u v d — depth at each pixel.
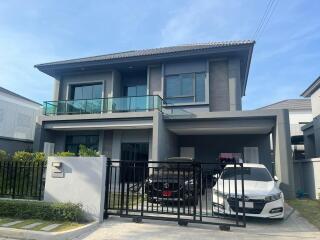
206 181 7.89
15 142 17.06
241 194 7.61
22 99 23.69
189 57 16.81
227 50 15.77
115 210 8.20
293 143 23.83
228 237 6.31
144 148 17.05
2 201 7.79
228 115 14.52
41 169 8.41
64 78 19.86
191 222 7.23
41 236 6.12
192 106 16.62
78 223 7.11
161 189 8.38
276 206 7.49
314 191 12.62
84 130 18.19
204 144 18.89
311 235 6.52
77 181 7.79
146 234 6.50
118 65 18.11
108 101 16.19
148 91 17.75
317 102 19.23
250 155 18.17
